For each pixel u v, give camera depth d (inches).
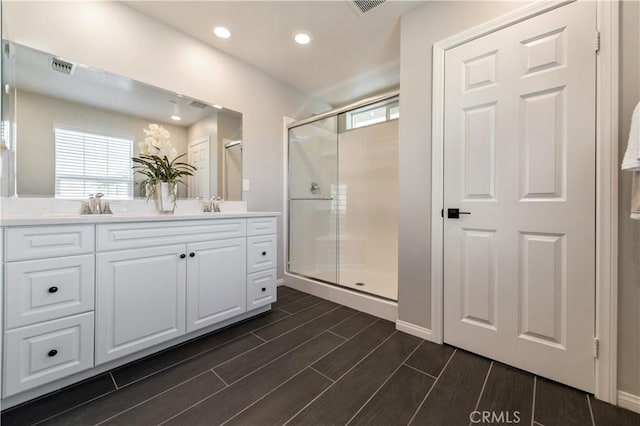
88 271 51.9
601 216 48.8
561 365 53.1
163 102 82.0
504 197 59.2
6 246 43.6
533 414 45.6
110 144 71.7
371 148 130.6
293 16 78.5
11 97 57.6
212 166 94.7
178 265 65.4
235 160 102.2
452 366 59.1
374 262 129.4
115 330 55.5
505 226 59.2
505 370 57.7
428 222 70.7
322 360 61.2
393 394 50.3
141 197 76.6
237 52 97.7
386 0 71.0
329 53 98.0
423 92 71.2
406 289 75.2
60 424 42.7
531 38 55.6
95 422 43.2
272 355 63.2
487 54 61.0
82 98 67.5
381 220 127.6
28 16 60.0
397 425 43.3
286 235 122.0
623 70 47.0
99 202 66.3
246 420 44.1
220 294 74.3
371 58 101.5
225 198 98.7
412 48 73.4
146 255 59.9
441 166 68.0
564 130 52.3
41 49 61.7
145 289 59.7
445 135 67.6
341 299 97.7
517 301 58.0
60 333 48.9
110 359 54.8
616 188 47.4
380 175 127.9
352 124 120.0
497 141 60.0
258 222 84.6
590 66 49.6
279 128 118.8
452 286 67.1
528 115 56.1
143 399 48.4
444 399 49.1
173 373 56.0
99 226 53.3
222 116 97.7
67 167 65.1
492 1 60.6
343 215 137.4
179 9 76.0
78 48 66.7
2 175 55.7
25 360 45.5
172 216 64.0
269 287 87.9
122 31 73.8
